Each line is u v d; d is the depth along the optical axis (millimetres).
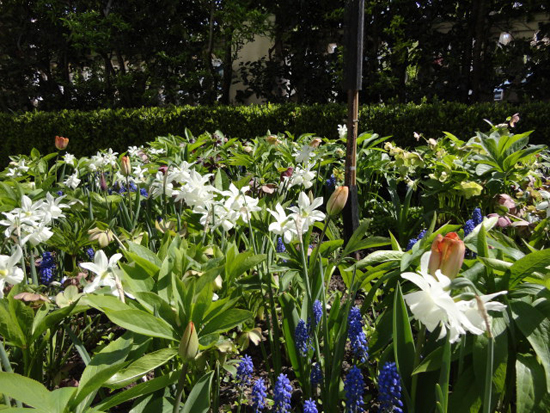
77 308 1431
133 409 1276
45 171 3645
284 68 9133
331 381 1396
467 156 3885
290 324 1657
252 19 8938
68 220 2787
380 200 5051
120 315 1136
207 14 9906
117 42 9797
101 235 1960
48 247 2693
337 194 1607
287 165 4145
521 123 5430
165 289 1396
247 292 1999
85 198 2723
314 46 9016
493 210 3635
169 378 1166
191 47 9922
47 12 9977
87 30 9500
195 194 1896
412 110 5844
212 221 2004
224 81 9789
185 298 1303
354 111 2848
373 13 8234
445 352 975
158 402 1297
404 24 8125
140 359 1163
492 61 8133
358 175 4320
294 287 2084
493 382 1135
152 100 10055
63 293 1462
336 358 1404
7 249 2145
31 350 1396
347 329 1447
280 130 6938
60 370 1657
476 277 1347
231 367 1435
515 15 7934
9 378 935
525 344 1283
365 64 8477
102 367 1110
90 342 2023
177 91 10117
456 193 3637
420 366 1139
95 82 10742
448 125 5676
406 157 3807
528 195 3238
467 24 7930
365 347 1411
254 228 2164
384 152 4855
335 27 8883
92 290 1300
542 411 1082
